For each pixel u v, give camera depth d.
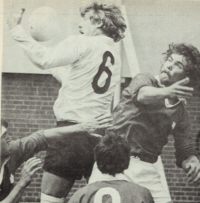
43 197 9.23
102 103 9.55
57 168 9.31
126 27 9.84
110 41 9.77
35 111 9.51
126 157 8.69
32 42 9.71
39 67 9.64
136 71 9.71
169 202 9.33
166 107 9.62
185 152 9.50
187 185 9.41
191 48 9.84
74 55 9.69
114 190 8.40
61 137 9.43
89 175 9.30
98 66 9.65
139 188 8.41
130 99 9.60
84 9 9.86
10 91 9.55
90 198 8.39
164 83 9.70
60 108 9.53
